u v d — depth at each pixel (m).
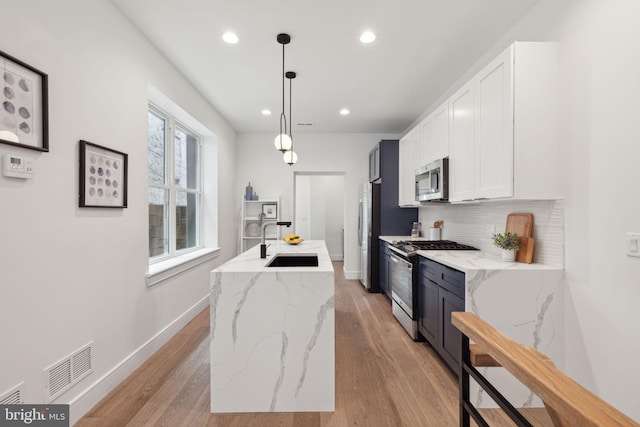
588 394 0.53
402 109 4.30
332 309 1.88
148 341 2.58
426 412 1.87
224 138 4.78
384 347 2.79
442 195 2.84
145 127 2.53
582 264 1.78
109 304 2.08
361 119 4.77
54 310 1.64
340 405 1.94
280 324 1.88
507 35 2.46
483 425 0.81
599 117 1.66
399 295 3.38
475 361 0.88
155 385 2.14
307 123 5.00
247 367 1.88
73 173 1.77
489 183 2.18
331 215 7.98
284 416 1.83
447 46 2.68
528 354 0.67
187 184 4.07
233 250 5.32
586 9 1.74
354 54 2.81
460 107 2.61
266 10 2.20
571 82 1.84
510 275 1.94
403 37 2.54
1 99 1.36
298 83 3.45
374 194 4.76
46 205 1.59
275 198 5.55
